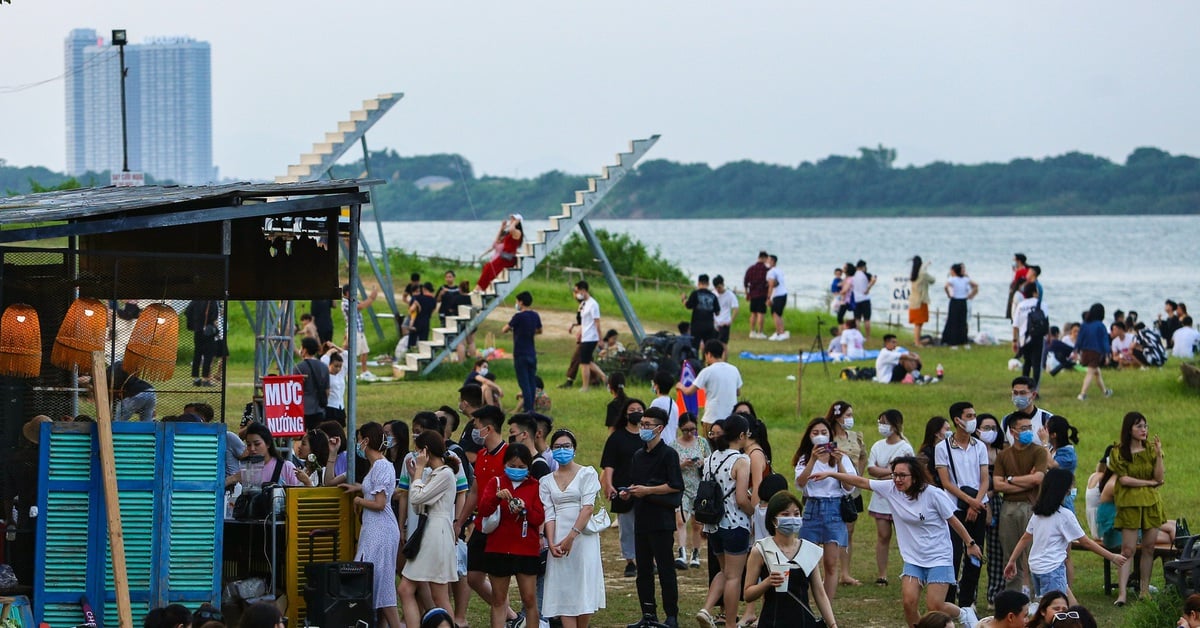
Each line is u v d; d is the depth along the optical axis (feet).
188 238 90.07
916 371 185.37
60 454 69.97
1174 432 145.69
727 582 77.51
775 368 200.75
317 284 91.20
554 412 153.38
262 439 80.79
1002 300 426.10
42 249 73.41
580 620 74.84
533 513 73.92
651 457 79.10
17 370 71.56
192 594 71.26
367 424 74.69
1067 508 79.51
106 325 73.56
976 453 83.82
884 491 75.31
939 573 73.82
